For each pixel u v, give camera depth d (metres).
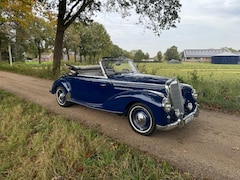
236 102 6.32
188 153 3.54
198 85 8.07
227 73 19.50
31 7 12.33
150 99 4.00
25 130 4.40
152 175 2.83
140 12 12.27
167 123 3.91
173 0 11.45
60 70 13.50
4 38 29.95
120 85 4.68
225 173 2.96
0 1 10.03
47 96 8.05
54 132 4.21
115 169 2.97
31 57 83.12
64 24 13.65
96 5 12.98
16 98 7.50
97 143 3.76
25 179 2.86
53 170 3.00
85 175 2.89
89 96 5.49
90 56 55.78
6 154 3.52
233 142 3.96
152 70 10.85
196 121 5.19
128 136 4.25
